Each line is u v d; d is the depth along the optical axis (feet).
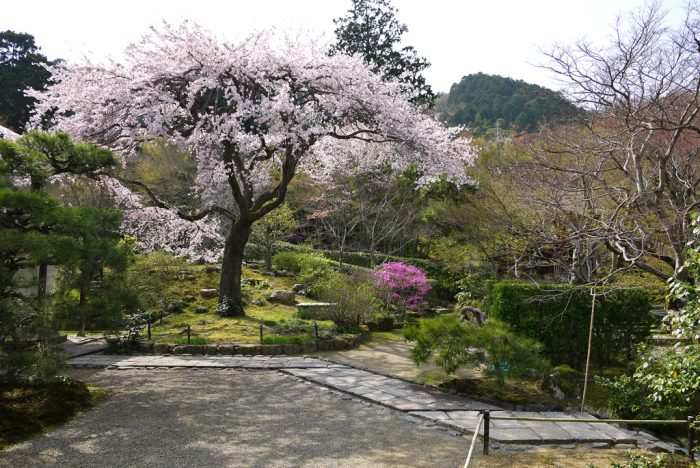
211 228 41.14
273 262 55.06
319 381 23.07
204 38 31.12
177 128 32.45
